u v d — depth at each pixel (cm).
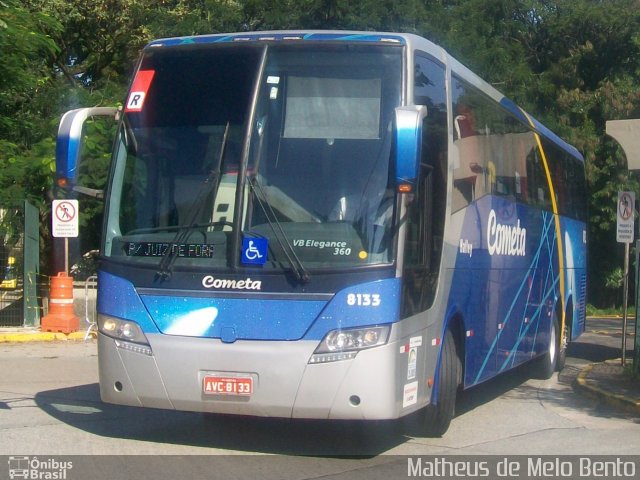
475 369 1014
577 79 3309
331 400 739
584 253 1792
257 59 805
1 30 1983
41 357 1529
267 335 748
